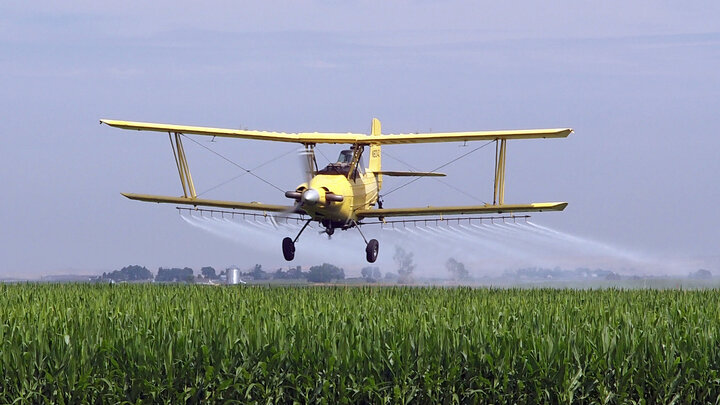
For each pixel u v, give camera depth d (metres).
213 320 20.17
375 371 17.62
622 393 17.55
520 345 18.00
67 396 17.50
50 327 19.14
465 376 17.88
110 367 17.72
